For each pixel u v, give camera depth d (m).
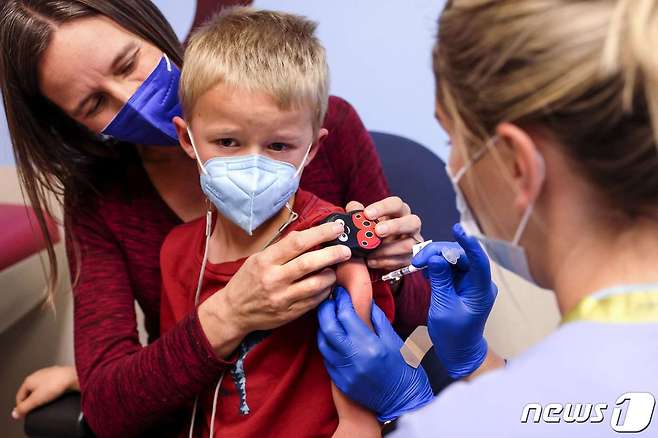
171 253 0.93
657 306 0.44
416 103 1.41
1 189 1.58
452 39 0.49
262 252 0.73
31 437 0.96
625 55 0.41
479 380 0.49
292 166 0.76
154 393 0.80
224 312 0.75
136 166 1.04
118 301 0.97
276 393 0.78
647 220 0.45
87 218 1.03
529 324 0.68
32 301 1.46
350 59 1.43
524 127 0.45
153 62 0.91
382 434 0.76
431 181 1.23
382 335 0.75
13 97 0.95
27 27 0.86
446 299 0.73
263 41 0.76
